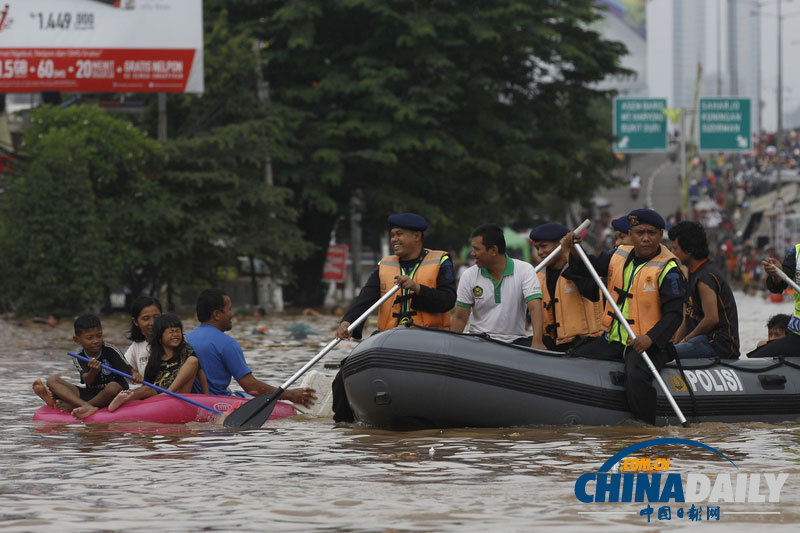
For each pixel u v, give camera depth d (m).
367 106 58.81
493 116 62.47
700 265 16.41
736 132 82.81
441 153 59.72
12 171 51.31
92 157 51.41
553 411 14.73
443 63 57.84
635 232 15.30
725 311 16.25
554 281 16.56
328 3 59.16
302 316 49.44
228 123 58.84
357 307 16.00
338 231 72.56
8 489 10.62
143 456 12.62
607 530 8.77
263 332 36.00
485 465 11.74
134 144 52.56
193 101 57.72
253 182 55.94
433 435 14.25
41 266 49.66
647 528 8.83
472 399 14.49
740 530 8.77
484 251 15.65
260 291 61.44
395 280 15.36
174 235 54.38
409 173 60.84
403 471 11.42
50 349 30.34
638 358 15.03
